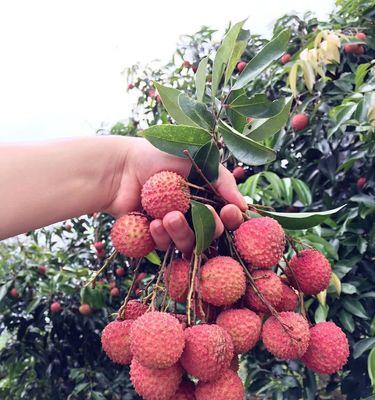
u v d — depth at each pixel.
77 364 0.92
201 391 0.24
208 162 0.27
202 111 0.27
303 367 0.72
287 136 0.78
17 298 0.92
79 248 1.07
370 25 0.82
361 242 0.63
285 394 0.74
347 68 0.81
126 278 0.98
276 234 0.26
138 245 0.27
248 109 0.27
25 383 0.94
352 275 0.65
